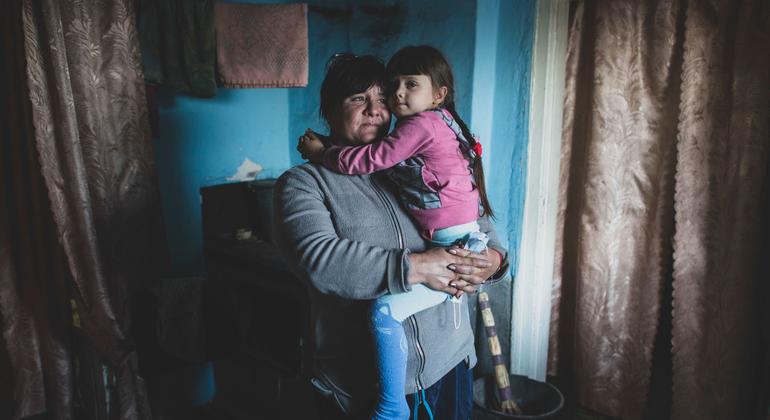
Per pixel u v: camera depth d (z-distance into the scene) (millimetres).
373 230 1116
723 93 1801
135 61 1798
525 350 2418
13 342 2059
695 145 1869
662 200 2033
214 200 2057
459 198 1140
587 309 2248
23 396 2104
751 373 1857
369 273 1006
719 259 1864
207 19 1950
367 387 1138
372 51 2479
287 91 2547
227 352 1909
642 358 2164
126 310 1851
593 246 2191
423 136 1109
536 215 2291
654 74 1994
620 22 2014
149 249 1907
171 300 1808
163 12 1885
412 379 1139
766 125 1717
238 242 2014
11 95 1839
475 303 2422
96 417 2008
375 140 1199
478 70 2205
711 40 1803
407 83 1183
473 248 1104
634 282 2152
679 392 2018
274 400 1966
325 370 1165
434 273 1034
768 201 1759
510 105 2256
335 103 1188
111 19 1717
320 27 2504
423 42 2322
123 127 1794
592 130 2127
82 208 1700
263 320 1818
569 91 2230
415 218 1156
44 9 1574
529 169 2256
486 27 2186
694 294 1937
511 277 2379
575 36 2186
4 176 1952
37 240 1993
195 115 2289
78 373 2139
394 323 1067
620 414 2244
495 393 2279
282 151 2580
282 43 2096
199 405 2400
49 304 2041
